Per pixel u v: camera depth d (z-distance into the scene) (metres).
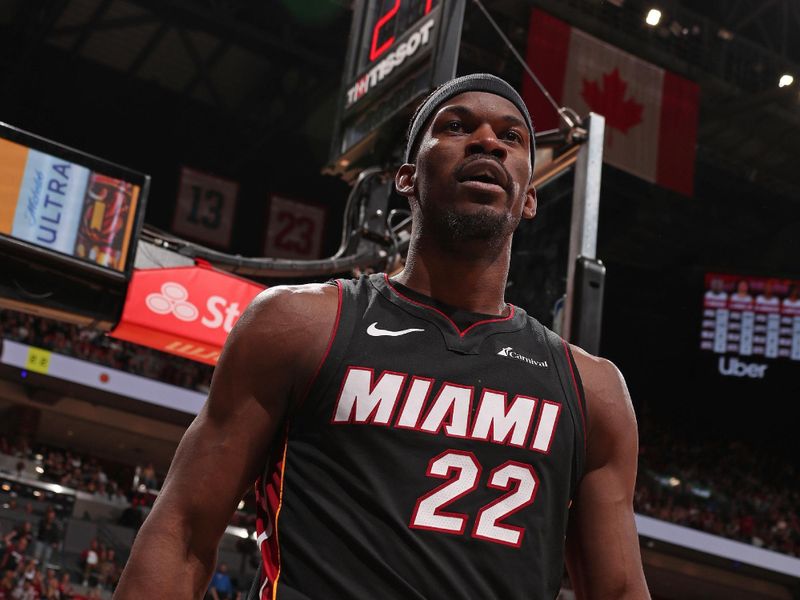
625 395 1.50
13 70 20.89
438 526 1.26
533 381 1.39
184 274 5.80
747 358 24.12
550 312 4.95
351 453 1.29
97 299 5.47
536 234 5.21
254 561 18.77
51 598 14.93
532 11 17.39
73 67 21.64
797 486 25.73
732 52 21.03
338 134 6.16
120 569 16.95
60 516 17.53
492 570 1.25
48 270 5.30
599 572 1.43
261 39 20.39
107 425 20.92
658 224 25.20
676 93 18.58
